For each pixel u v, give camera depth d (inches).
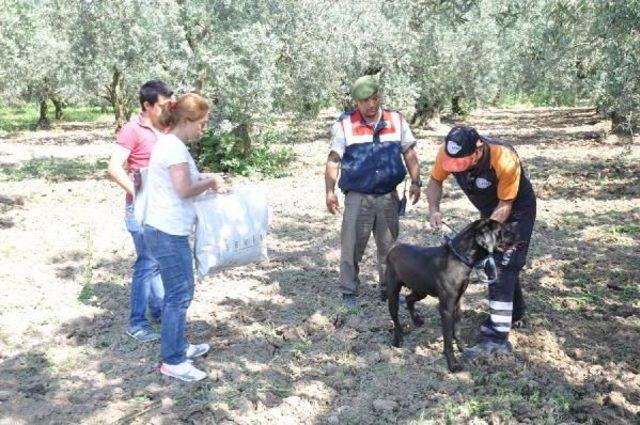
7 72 952.9
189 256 166.4
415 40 599.2
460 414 153.3
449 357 173.6
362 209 214.1
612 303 220.8
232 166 531.8
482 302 221.1
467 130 162.7
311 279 251.4
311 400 161.5
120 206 406.9
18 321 214.1
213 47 478.3
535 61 548.4
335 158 213.2
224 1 462.9
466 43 793.6
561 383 167.3
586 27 380.5
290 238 315.9
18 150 795.4
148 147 182.4
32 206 411.2
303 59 513.0
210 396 163.8
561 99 683.4
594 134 754.8
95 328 208.8
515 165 166.4
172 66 454.0
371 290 237.0
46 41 914.1
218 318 215.2
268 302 227.3
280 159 583.2
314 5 496.4
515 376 170.6
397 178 212.4
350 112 213.3
